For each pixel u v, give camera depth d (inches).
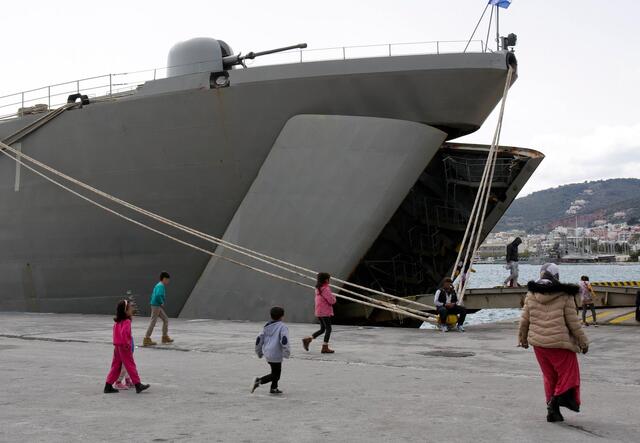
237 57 711.1
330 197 622.5
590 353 442.9
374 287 709.3
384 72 615.8
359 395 305.6
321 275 449.7
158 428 245.6
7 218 791.7
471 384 331.9
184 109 673.6
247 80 650.2
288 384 335.9
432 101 615.8
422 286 780.0
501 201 778.8
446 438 227.3
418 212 729.0
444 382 338.3
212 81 666.2
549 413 249.3
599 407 275.0
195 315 686.5
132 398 303.3
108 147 716.7
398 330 596.1
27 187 774.5
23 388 329.4
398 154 603.8
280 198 642.8
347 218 615.5
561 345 243.1
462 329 589.6
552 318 246.2
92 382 346.0
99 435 235.6
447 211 757.3
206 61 721.6
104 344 507.8
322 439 227.6
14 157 781.3
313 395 306.7
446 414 264.2
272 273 642.2
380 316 697.0
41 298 777.6
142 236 709.9
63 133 745.0
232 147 660.7
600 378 346.6
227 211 671.1
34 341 528.1
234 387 329.4
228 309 665.0
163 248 701.9
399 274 732.0
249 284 655.1
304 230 630.5
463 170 756.0
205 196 675.4
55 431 241.6
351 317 692.1
